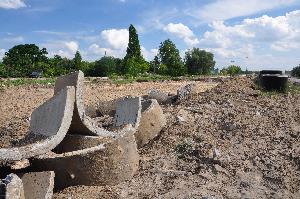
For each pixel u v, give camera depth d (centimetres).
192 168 257
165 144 303
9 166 238
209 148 281
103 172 231
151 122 315
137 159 257
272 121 346
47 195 200
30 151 222
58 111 252
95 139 255
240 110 379
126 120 323
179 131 322
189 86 490
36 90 746
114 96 660
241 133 312
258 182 237
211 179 240
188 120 352
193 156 275
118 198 218
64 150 261
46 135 253
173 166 263
